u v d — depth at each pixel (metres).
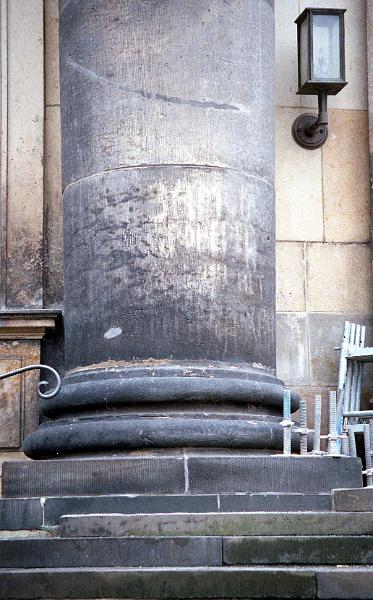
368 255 13.06
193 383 10.06
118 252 10.32
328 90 12.73
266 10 10.95
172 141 10.39
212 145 10.42
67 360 10.72
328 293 12.96
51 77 12.94
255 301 10.47
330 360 12.87
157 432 9.92
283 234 12.98
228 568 8.23
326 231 13.04
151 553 8.48
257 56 10.77
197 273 10.27
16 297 12.54
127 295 10.27
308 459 9.84
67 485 9.75
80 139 10.64
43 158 12.78
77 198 10.62
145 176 10.35
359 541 8.45
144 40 10.49
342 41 12.59
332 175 13.12
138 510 9.46
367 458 10.77
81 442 10.09
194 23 10.52
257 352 10.47
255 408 10.36
